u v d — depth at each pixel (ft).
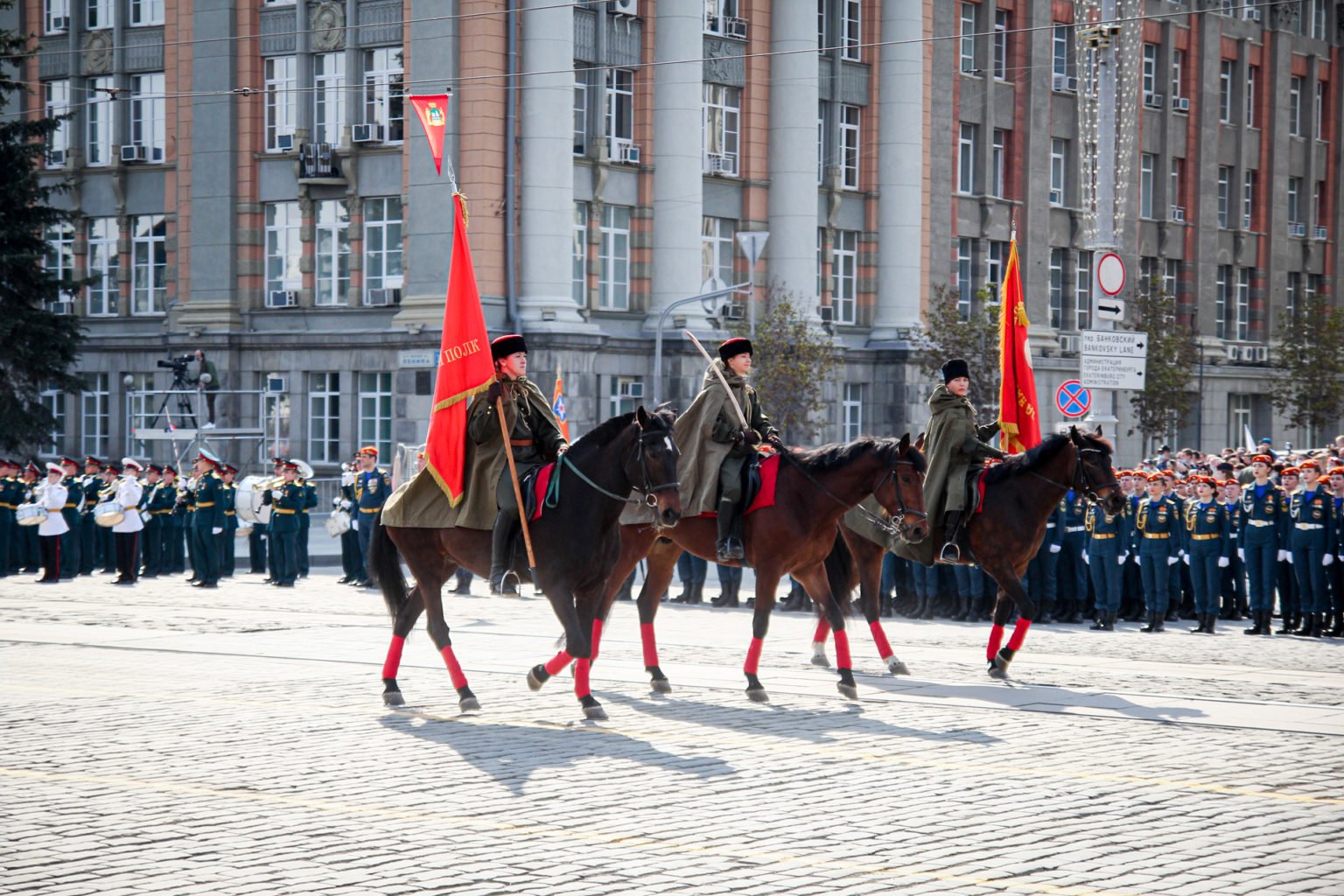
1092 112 196.34
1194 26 209.97
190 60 161.79
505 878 28.09
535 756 39.52
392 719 45.09
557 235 149.59
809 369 154.30
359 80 153.58
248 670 55.42
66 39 169.68
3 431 148.05
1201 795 35.22
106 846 30.27
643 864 29.09
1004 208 191.01
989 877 28.32
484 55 146.51
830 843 30.76
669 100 160.45
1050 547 79.92
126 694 49.67
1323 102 233.35
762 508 50.19
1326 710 47.50
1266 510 77.10
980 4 188.24
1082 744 41.55
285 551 98.78
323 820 32.50
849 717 45.93
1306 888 27.76
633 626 73.05
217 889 27.30
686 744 41.34
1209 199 212.64
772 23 170.60
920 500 49.21
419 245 149.59
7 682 52.19
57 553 101.81
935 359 168.96
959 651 64.34
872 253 179.83
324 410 156.66
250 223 160.35
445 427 46.98
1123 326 182.29
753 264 134.62
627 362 158.61
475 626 72.64
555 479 45.57
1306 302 208.44
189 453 153.38
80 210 160.56
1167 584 77.56
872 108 179.22
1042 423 191.42
